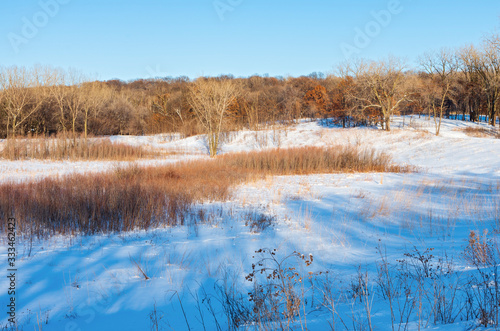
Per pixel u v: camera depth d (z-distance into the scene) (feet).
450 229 31.78
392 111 144.87
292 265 22.75
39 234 30.42
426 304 13.34
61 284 19.62
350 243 28.40
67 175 59.41
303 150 90.53
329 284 18.35
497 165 79.41
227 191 50.34
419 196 49.11
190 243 28.19
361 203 44.96
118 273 21.35
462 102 175.73
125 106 185.78
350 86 156.76
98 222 32.91
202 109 122.42
